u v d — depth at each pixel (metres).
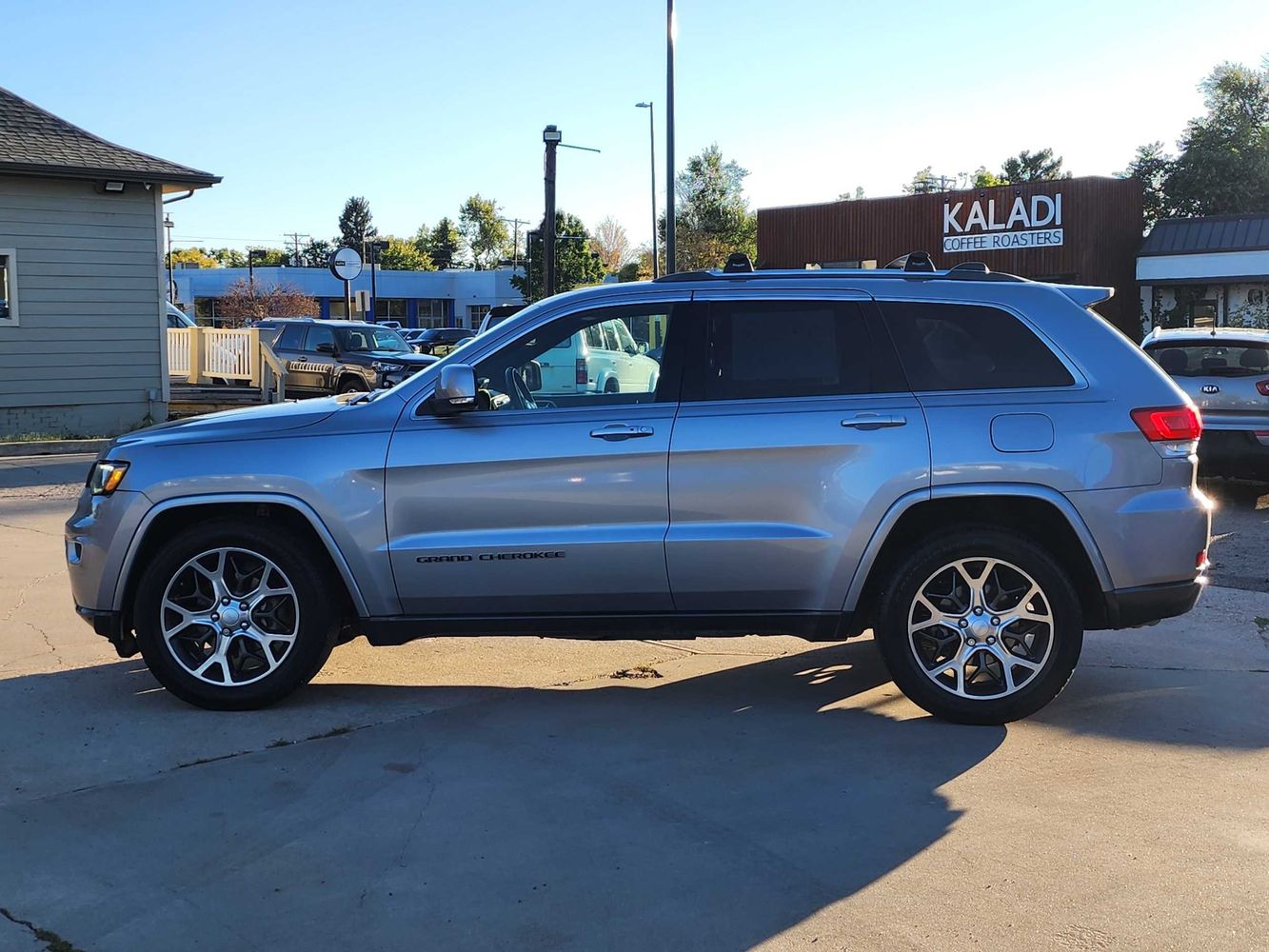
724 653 6.39
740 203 70.88
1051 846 3.85
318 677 5.84
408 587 5.16
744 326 5.20
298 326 21.97
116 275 18.64
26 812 4.10
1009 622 5.02
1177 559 4.97
